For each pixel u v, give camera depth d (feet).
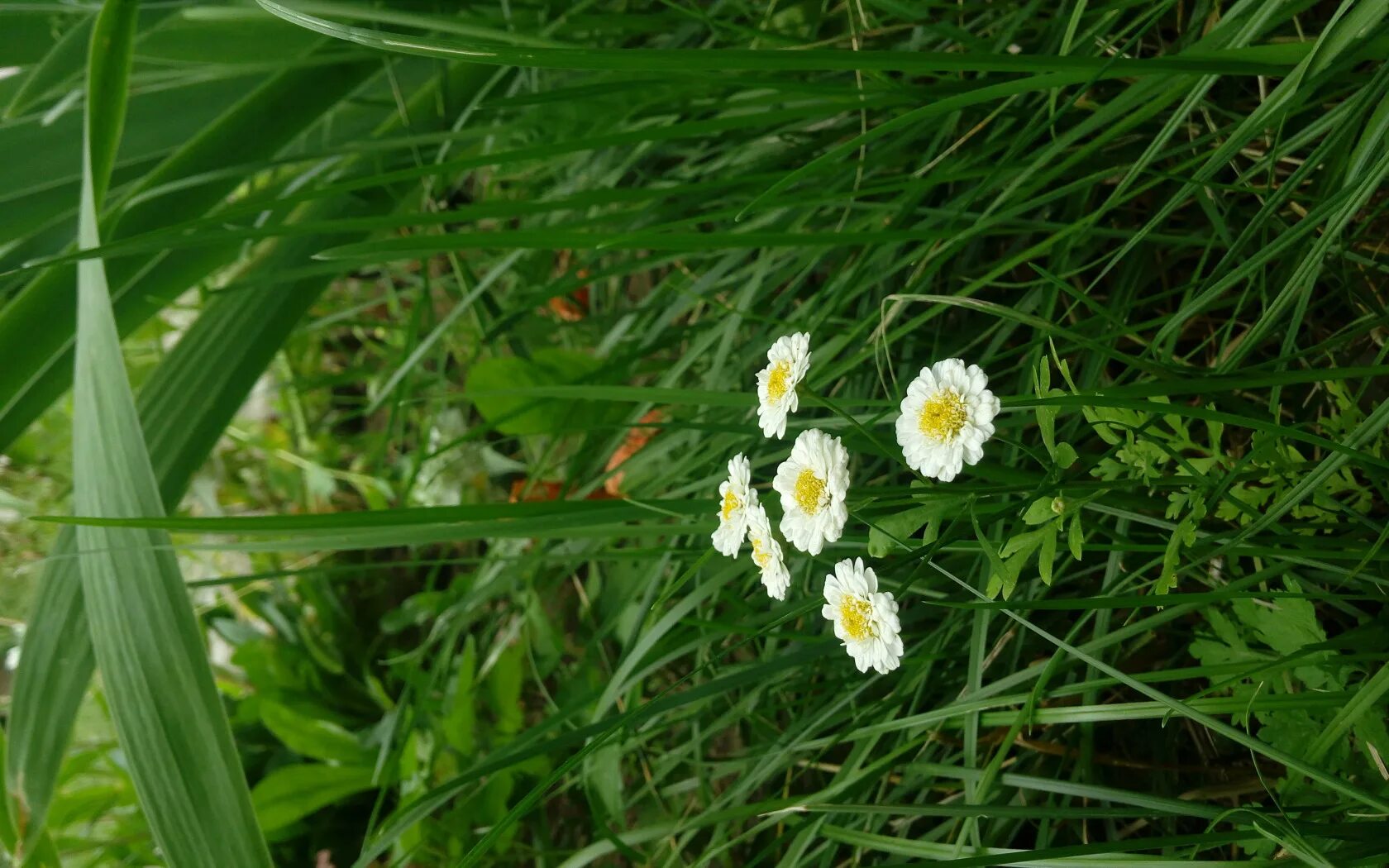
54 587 1.06
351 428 2.54
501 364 1.47
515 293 1.58
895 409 0.81
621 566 1.47
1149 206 1.02
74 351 1.17
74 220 1.26
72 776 1.71
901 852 0.79
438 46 0.69
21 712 1.02
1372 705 0.63
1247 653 0.70
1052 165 0.97
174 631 0.88
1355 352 0.90
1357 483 0.73
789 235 0.84
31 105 1.05
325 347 2.54
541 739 1.20
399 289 2.14
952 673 0.94
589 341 1.77
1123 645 0.89
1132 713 0.69
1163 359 0.76
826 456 0.61
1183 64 0.70
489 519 0.84
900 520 0.66
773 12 1.34
